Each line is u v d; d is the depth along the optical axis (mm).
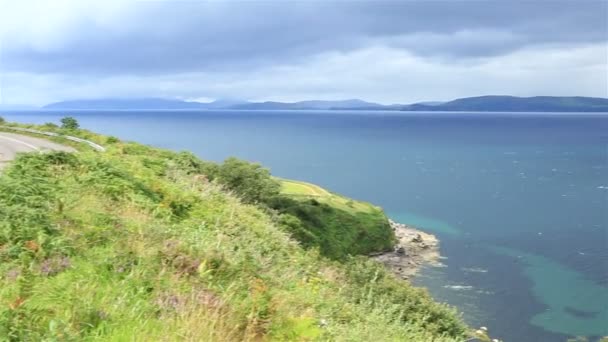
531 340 38969
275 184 38500
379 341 7867
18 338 4695
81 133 38406
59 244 7336
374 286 17359
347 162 175125
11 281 6023
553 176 131500
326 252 36562
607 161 165625
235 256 9531
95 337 5051
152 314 5816
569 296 48344
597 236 69938
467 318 43188
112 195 12328
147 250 7836
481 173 141750
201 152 198750
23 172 12539
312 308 8211
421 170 151250
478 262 60656
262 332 6578
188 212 14016
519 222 80500
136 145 31109
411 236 72188
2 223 7668
